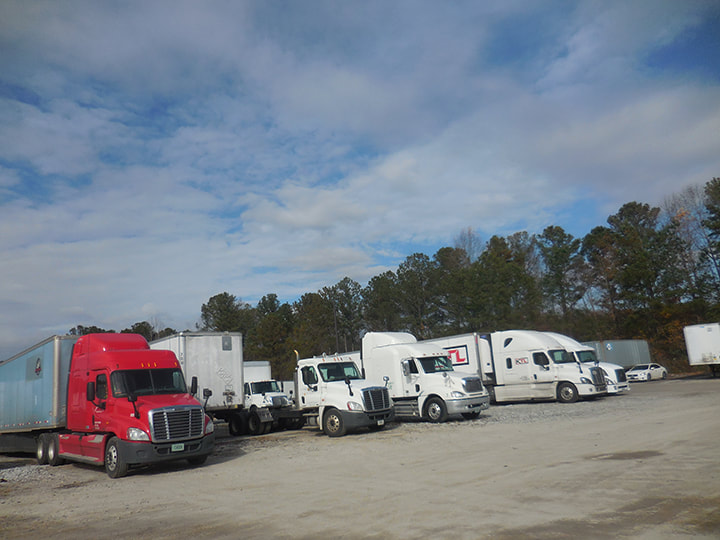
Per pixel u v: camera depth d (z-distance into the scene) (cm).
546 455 1074
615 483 793
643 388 3134
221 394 1886
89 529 743
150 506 871
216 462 1354
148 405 1252
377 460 1173
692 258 5903
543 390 2450
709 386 2847
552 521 623
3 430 1759
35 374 1608
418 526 636
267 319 5688
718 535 546
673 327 5056
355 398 1706
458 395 1867
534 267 7431
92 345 1437
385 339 2092
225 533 668
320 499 823
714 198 5369
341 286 7050
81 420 1405
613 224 7619
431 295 5744
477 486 837
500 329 4662
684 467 870
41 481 1258
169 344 1897
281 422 2138
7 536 736
